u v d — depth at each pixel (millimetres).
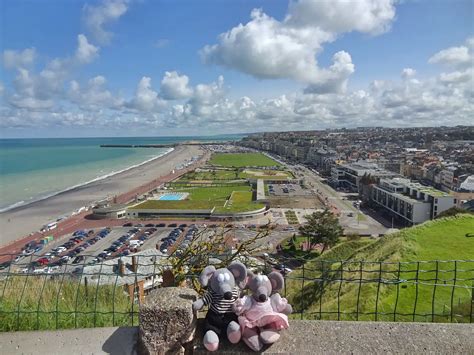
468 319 9602
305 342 4652
